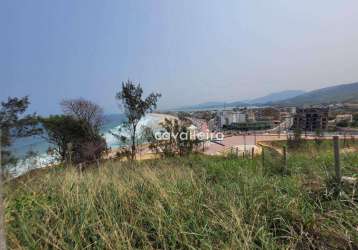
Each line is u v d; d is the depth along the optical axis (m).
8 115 16.03
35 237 2.90
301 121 66.75
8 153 8.34
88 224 2.96
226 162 8.71
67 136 20.94
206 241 2.68
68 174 5.40
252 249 2.58
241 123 97.56
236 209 3.27
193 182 4.43
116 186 4.28
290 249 2.64
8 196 3.82
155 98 17.48
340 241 2.70
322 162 5.91
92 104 25.88
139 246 2.77
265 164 7.32
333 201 3.39
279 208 3.39
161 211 3.26
